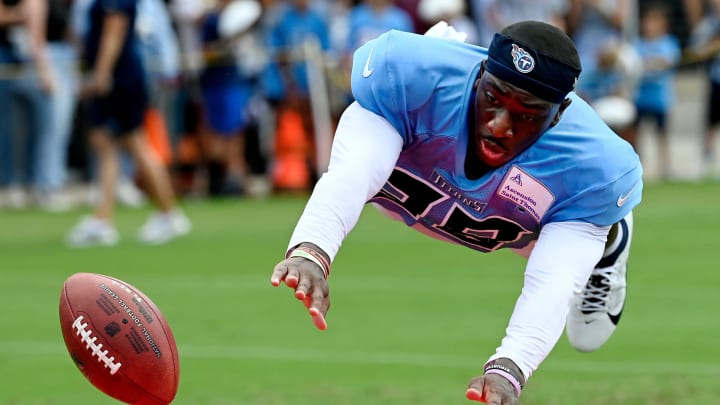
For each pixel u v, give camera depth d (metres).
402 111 14.56
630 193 15.00
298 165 53.53
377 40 14.99
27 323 26.84
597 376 21.77
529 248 16.42
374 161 14.30
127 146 39.62
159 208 40.22
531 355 14.41
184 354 23.59
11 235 41.84
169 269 34.28
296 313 27.77
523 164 14.76
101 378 14.48
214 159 53.12
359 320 26.92
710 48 58.56
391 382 21.28
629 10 58.41
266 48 52.38
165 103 53.03
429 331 25.70
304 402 19.83
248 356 23.41
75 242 39.56
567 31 56.00
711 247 37.97
